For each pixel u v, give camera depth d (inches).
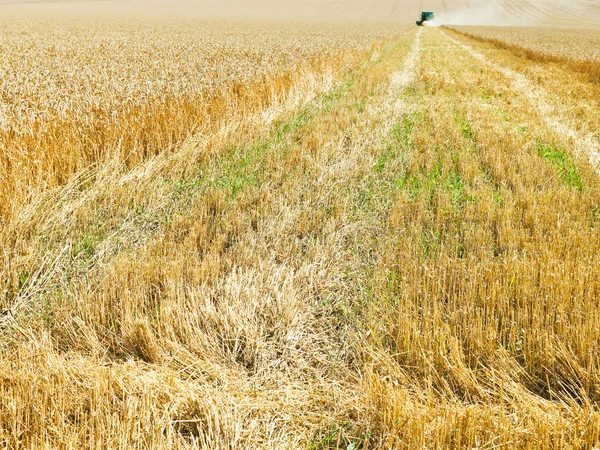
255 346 124.6
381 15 3634.4
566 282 133.2
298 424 101.8
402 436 92.4
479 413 97.7
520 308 129.0
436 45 1173.1
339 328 135.3
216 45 958.4
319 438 97.3
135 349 121.8
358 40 1186.0
